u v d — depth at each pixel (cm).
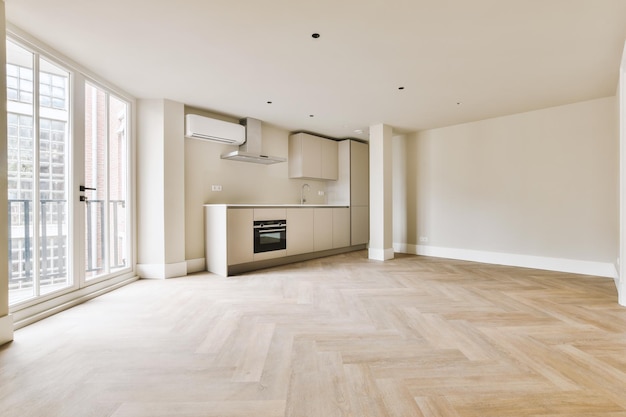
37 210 250
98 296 307
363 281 364
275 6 209
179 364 174
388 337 210
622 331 218
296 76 322
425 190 551
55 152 308
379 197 510
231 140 444
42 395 145
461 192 509
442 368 169
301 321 239
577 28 234
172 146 396
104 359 180
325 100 394
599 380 157
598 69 304
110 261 364
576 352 187
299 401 141
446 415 131
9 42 240
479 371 166
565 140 411
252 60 288
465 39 251
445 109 430
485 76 321
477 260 491
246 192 496
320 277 386
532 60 286
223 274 397
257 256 431
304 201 587
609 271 383
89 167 371
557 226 419
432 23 229
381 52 272
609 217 382
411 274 400
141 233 386
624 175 273
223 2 205
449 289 328
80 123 300
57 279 320
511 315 250
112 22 229
